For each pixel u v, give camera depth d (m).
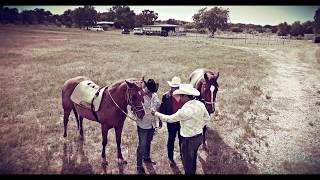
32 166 5.64
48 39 36.56
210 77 6.19
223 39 53.50
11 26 65.12
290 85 14.24
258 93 12.03
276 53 30.03
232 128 8.09
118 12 110.06
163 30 61.34
